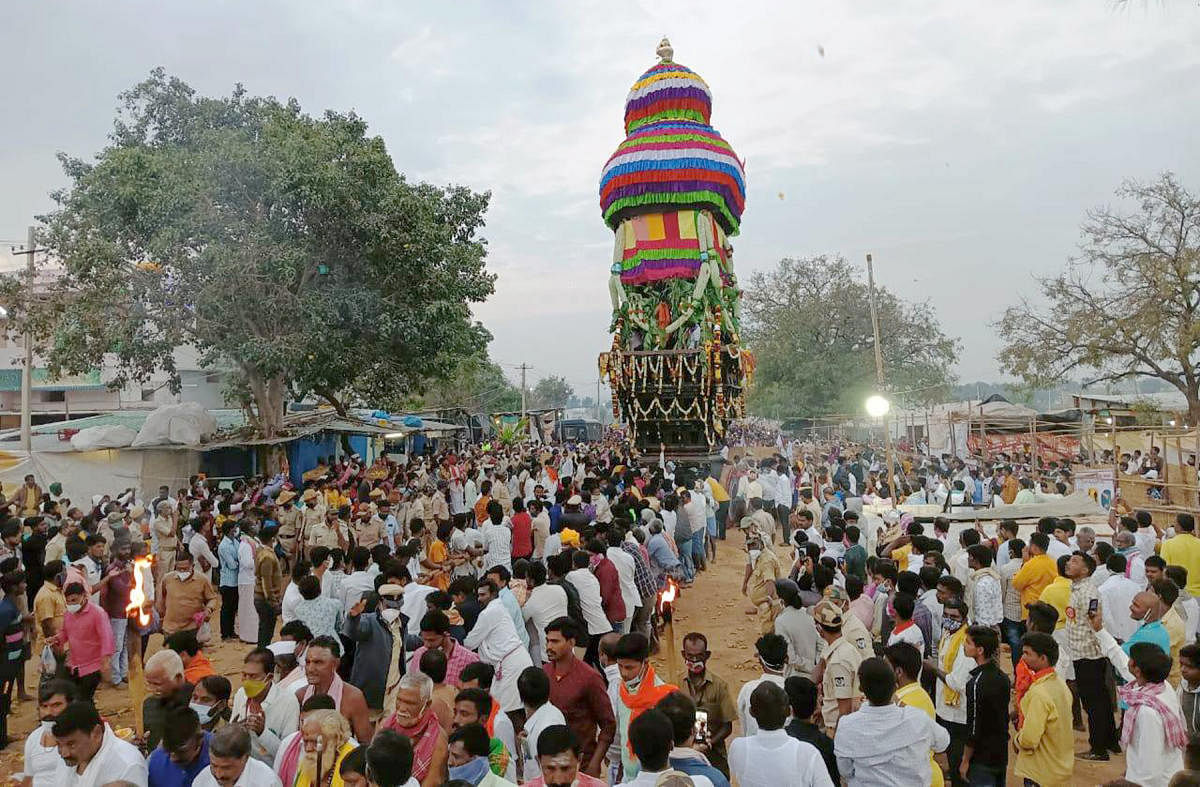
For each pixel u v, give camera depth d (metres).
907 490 19.00
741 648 11.18
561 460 30.17
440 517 15.99
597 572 8.98
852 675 5.85
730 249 27.23
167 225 20.00
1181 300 28.00
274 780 4.34
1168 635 6.53
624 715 5.18
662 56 26.97
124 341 20.89
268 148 20.06
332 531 12.62
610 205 25.83
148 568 10.11
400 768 3.77
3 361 37.81
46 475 21.52
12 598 8.42
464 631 7.78
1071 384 38.78
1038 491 17.45
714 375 24.69
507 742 5.36
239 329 21.41
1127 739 5.26
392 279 22.95
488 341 29.19
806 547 9.64
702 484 18.06
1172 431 19.19
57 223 21.47
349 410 34.03
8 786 5.75
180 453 22.61
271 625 10.64
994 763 5.66
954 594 6.52
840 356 46.34
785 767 4.18
